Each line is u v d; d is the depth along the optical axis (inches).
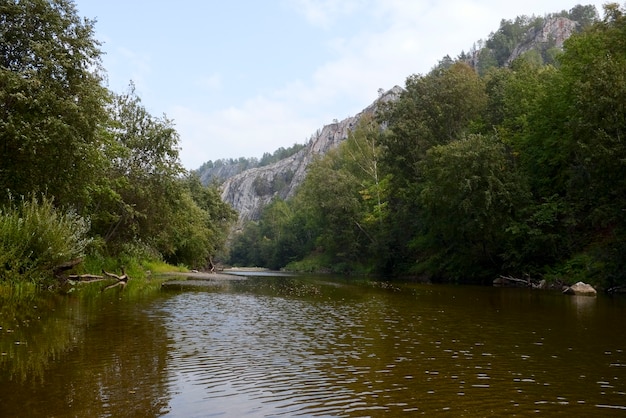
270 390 299.0
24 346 407.8
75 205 1242.6
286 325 576.7
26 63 948.6
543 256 1480.1
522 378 334.0
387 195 2657.5
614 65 1161.4
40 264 853.8
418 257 2246.6
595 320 628.7
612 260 1127.6
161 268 2137.1
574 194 1416.1
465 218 1608.0
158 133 1492.4
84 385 298.2
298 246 4505.4
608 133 1151.6
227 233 3479.3
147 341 445.1
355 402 276.5
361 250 2979.8
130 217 1435.8
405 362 380.8
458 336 503.2
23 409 251.0
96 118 1030.4
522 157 1705.2
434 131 2222.0
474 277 1743.4
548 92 1646.2
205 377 327.3
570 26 6673.2
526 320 629.9
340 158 4025.6
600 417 255.6
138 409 256.7
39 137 866.8
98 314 613.6
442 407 269.4
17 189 956.6
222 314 669.3
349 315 677.9
